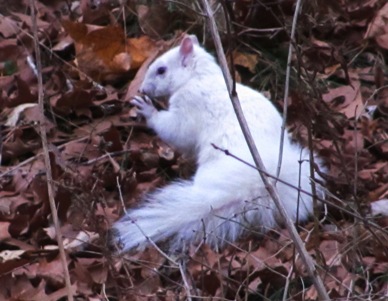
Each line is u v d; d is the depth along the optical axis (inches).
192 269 298.4
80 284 295.6
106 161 365.7
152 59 410.0
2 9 460.1
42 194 330.0
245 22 424.5
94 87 405.7
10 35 434.6
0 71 421.7
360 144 367.6
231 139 335.3
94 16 442.3
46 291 296.5
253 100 344.2
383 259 299.3
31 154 372.5
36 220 327.0
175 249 310.3
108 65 415.2
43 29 435.5
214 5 418.3
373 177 348.2
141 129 386.3
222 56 247.6
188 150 357.7
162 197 324.2
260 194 316.2
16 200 339.3
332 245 306.0
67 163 362.0
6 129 386.0
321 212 328.8
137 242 311.0
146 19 436.8
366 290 275.1
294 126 383.2
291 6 420.5
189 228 314.0
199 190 320.2
